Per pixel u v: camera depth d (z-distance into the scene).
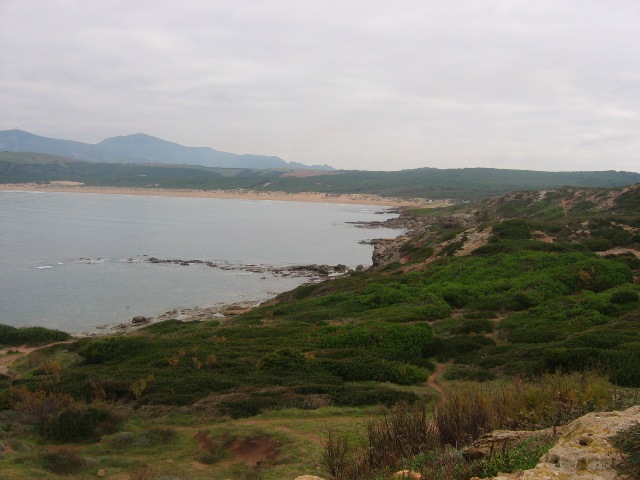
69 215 135.25
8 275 62.94
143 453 14.94
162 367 24.11
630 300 30.28
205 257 81.44
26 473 12.95
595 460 6.03
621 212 69.69
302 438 14.36
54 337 37.50
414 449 9.62
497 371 20.44
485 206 106.75
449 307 32.19
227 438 15.10
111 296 54.69
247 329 32.41
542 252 42.06
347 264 78.25
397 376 20.91
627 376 16.81
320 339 27.03
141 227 116.19
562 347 20.31
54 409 17.72
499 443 8.39
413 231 101.62
